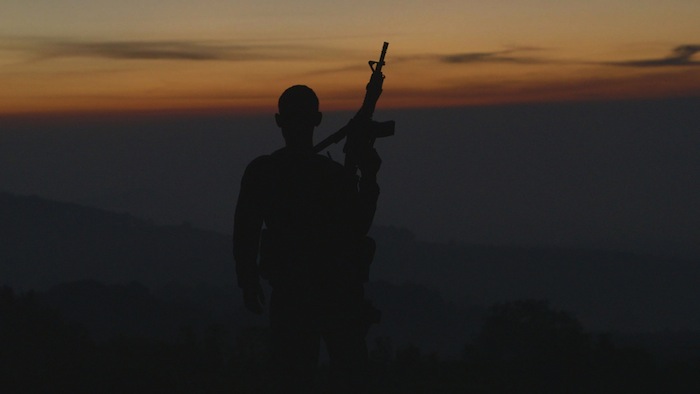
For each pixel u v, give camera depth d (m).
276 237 3.82
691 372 8.54
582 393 7.72
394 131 3.82
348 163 3.88
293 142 3.91
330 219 3.79
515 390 7.86
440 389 7.77
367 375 3.83
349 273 3.78
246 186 3.89
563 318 61.47
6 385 6.23
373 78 3.94
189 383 6.81
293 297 3.75
